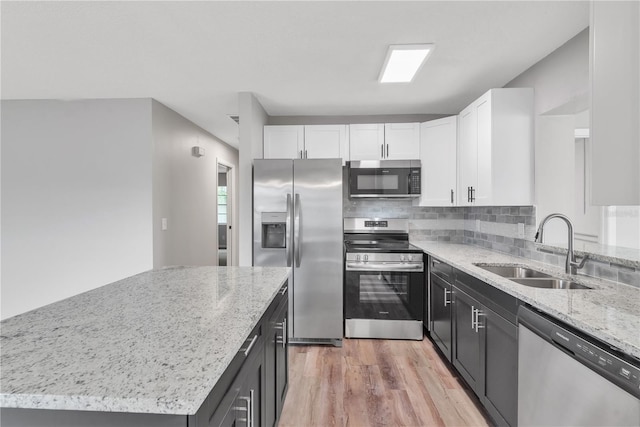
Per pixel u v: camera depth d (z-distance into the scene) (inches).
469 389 93.4
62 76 108.9
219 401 36.1
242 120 124.6
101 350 36.7
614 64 37.0
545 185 97.5
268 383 61.4
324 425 78.1
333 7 72.1
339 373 102.5
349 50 91.5
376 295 127.5
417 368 105.4
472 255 112.3
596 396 44.8
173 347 37.4
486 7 72.4
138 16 75.1
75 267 132.0
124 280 71.1
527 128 100.0
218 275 76.3
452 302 100.7
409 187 138.4
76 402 28.0
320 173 123.6
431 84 116.9
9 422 30.0
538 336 57.5
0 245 133.3
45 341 39.1
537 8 72.7
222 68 103.3
